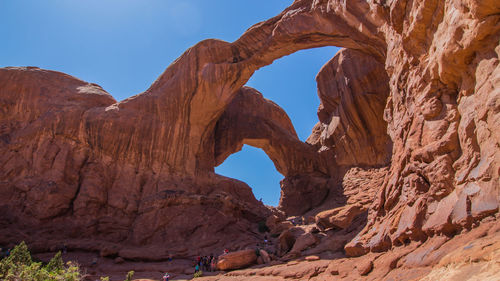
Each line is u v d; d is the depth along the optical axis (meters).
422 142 9.62
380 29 14.91
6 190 20.03
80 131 22.47
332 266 10.87
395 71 13.20
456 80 8.88
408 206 9.30
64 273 10.25
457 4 7.98
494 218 6.31
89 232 19.83
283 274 11.74
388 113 14.52
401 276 7.40
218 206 23.03
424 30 10.24
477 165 7.27
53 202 19.83
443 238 7.32
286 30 21.09
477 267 5.26
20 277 9.18
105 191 21.62
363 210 16.20
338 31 18.55
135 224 20.72
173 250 18.75
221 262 14.78
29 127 22.31
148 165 23.19
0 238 17.34
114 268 16.48
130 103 24.23
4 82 23.61
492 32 7.29
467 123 7.87
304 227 20.41
